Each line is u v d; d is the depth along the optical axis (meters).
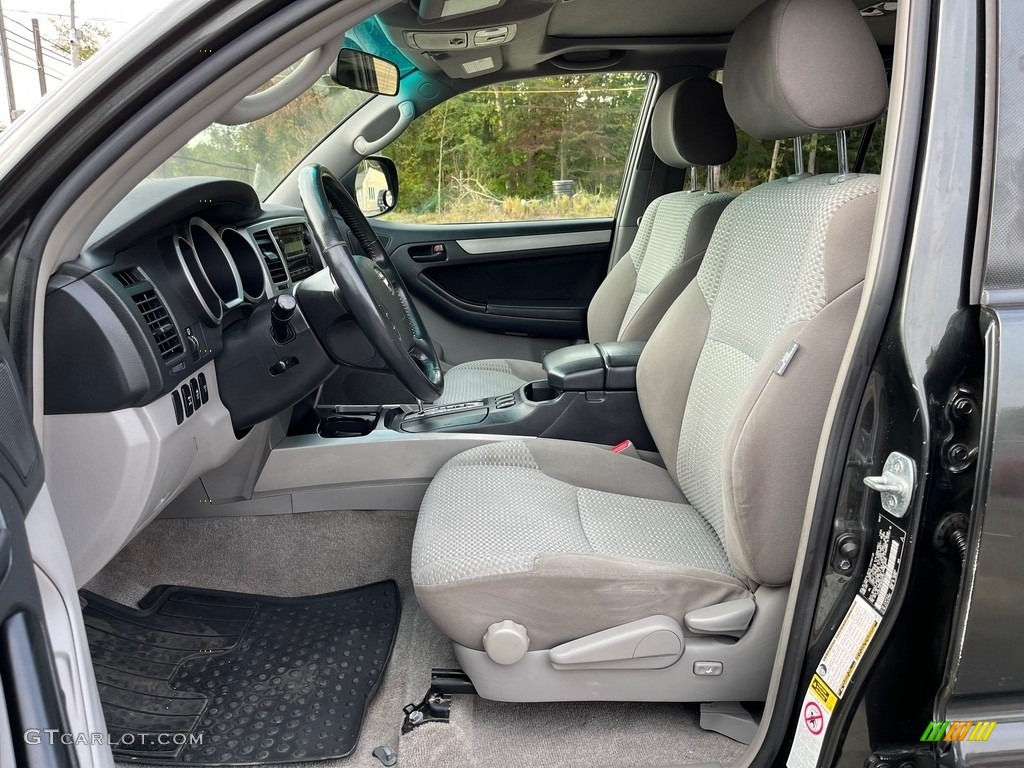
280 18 0.98
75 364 1.36
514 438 2.05
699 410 1.74
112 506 1.44
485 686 1.44
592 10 2.44
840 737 1.09
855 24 1.36
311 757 1.52
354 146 2.94
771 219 1.60
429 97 2.96
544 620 1.39
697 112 2.45
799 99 1.36
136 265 1.51
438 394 1.82
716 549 1.59
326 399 2.72
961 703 1.02
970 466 0.96
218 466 1.87
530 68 3.01
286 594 2.09
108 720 1.60
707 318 1.85
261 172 2.69
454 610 1.39
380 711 1.66
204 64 0.99
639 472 1.95
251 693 1.69
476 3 2.18
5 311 1.04
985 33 0.95
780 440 1.32
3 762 0.83
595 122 3.23
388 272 2.10
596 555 1.42
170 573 2.06
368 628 1.93
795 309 1.34
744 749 1.48
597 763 1.46
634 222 3.31
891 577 1.01
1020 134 0.95
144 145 1.06
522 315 3.44
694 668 1.42
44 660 0.87
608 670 1.42
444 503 1.70
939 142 0.96
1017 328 0.94
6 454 0.87
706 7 2.44
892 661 1.03
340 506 2.07
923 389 0.97
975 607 0.98
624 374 2.12
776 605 1.41
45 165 1.01
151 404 1.46
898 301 1.00
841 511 1.10
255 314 1.84
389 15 2.29
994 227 0.96
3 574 0.82
